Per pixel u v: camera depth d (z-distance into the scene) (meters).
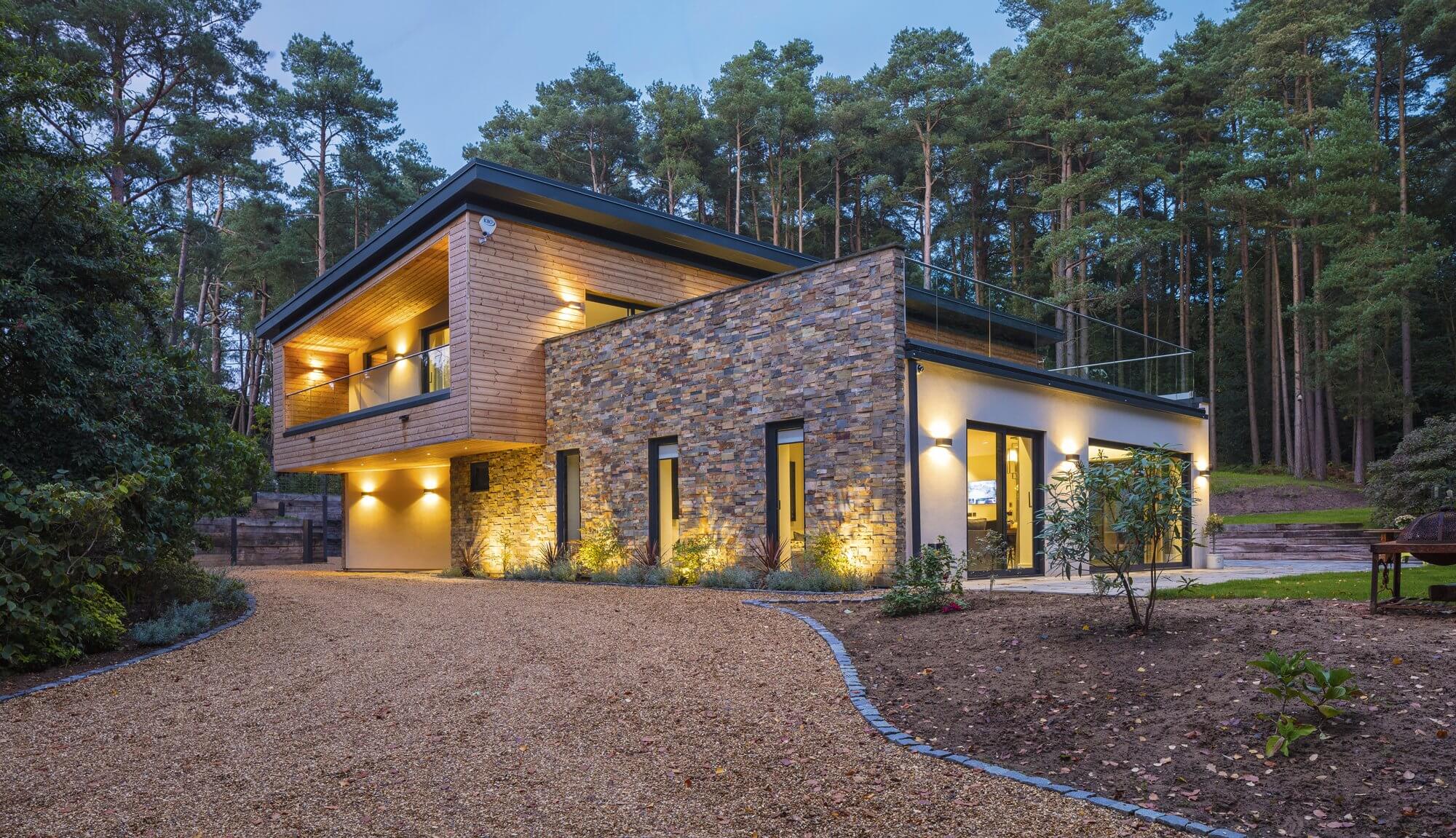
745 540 12.12
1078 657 5.55
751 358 12.23
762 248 17.72
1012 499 12.32
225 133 28.00
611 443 14.20
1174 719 4.38
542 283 15.25
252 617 9.77
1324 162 27.20
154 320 10.73
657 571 12.64
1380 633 5.15
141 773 4.39
